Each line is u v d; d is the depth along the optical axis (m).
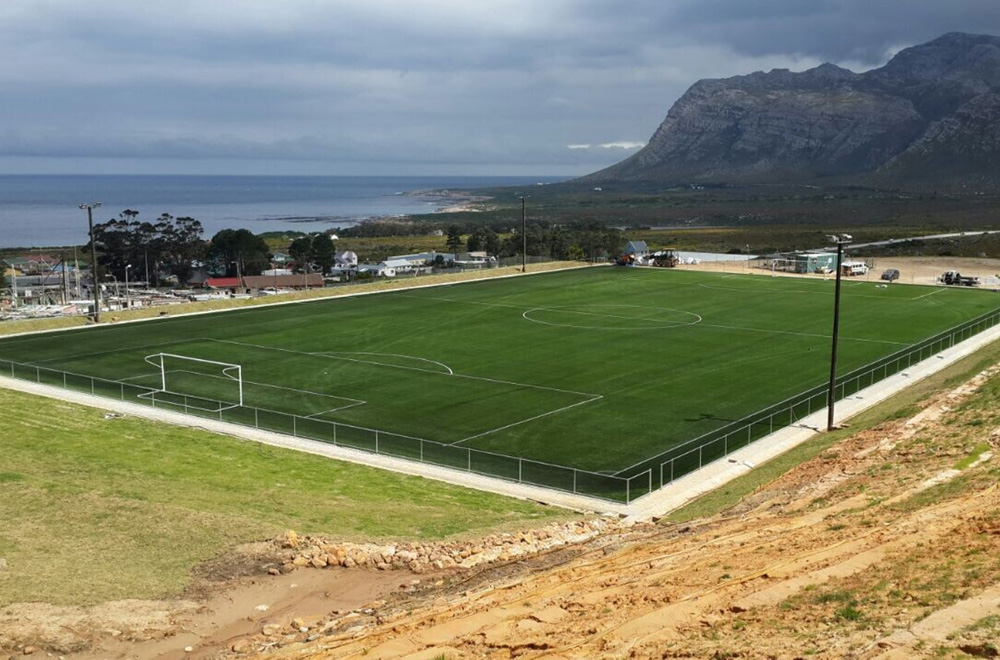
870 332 84.81
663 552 29.62
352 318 92.12
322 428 53.00
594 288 115.25
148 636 25.88
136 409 56.38
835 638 19.69
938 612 20.00
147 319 91.56
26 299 131.75
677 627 22.12
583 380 65.38
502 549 33.34
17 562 30.09
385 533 34.84
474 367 69.56
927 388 56.72
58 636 25.30
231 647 25.19
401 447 49.59
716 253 170.50
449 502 40.19
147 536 33.03
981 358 66.00
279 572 30.86
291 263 186.38
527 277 127.44
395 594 29.11
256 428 52.56
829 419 52.34
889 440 41.75
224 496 38.31
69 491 37.28
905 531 26.77
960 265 149.00
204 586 29.53
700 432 52.62
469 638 23.19
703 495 41.84
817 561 25.58
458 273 126.94
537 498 41.62
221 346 77.81
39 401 57.47
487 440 51.16
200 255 172.12
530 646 22.14
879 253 174.62
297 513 36.62
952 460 35.16
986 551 23.77
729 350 76.19
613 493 42.47
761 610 22.34
